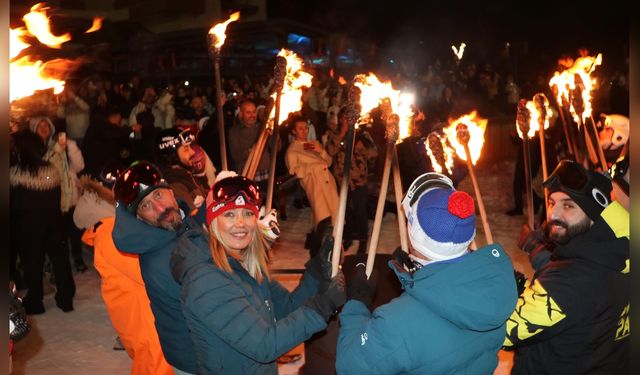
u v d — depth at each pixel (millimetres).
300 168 6559
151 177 2654
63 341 4988
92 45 15172
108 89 11898
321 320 2264
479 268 1914
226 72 16656
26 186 5336
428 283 1914
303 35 17484
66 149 6539
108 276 3396
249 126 7305
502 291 1904
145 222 2646
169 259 2574
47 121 6164
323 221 6508
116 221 2678
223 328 2164
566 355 2293
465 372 1977
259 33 17125
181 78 16703
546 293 2252
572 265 2275
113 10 17531
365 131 7355
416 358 1915
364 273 2311
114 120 8617
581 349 2270
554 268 2318
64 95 10438
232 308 2168
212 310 2170
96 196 5469
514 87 15859
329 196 6543
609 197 2295
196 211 3207
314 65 17016
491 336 1996
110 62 15898
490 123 14203
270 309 2420
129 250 2609
